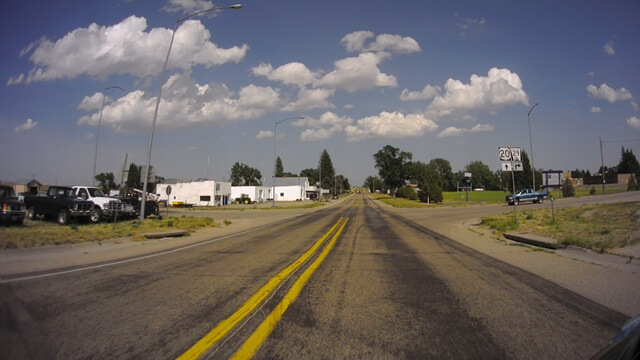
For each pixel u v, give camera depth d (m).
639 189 57.47
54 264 10.72
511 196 46.31
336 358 4.51
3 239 13.62
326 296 7.32
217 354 4.59
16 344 4.87
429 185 70.31
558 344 4.90
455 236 18.48
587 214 20.44
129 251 13.49
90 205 22.78
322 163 174.62
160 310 6.33
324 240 17.17
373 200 104.56
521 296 7.24
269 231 21.97
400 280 8.74
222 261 11.35
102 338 5.07
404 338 5.16
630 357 2.38
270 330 5.42
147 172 23.31
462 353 4.66
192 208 60.56
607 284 8.05
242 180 154.00
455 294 7.46
